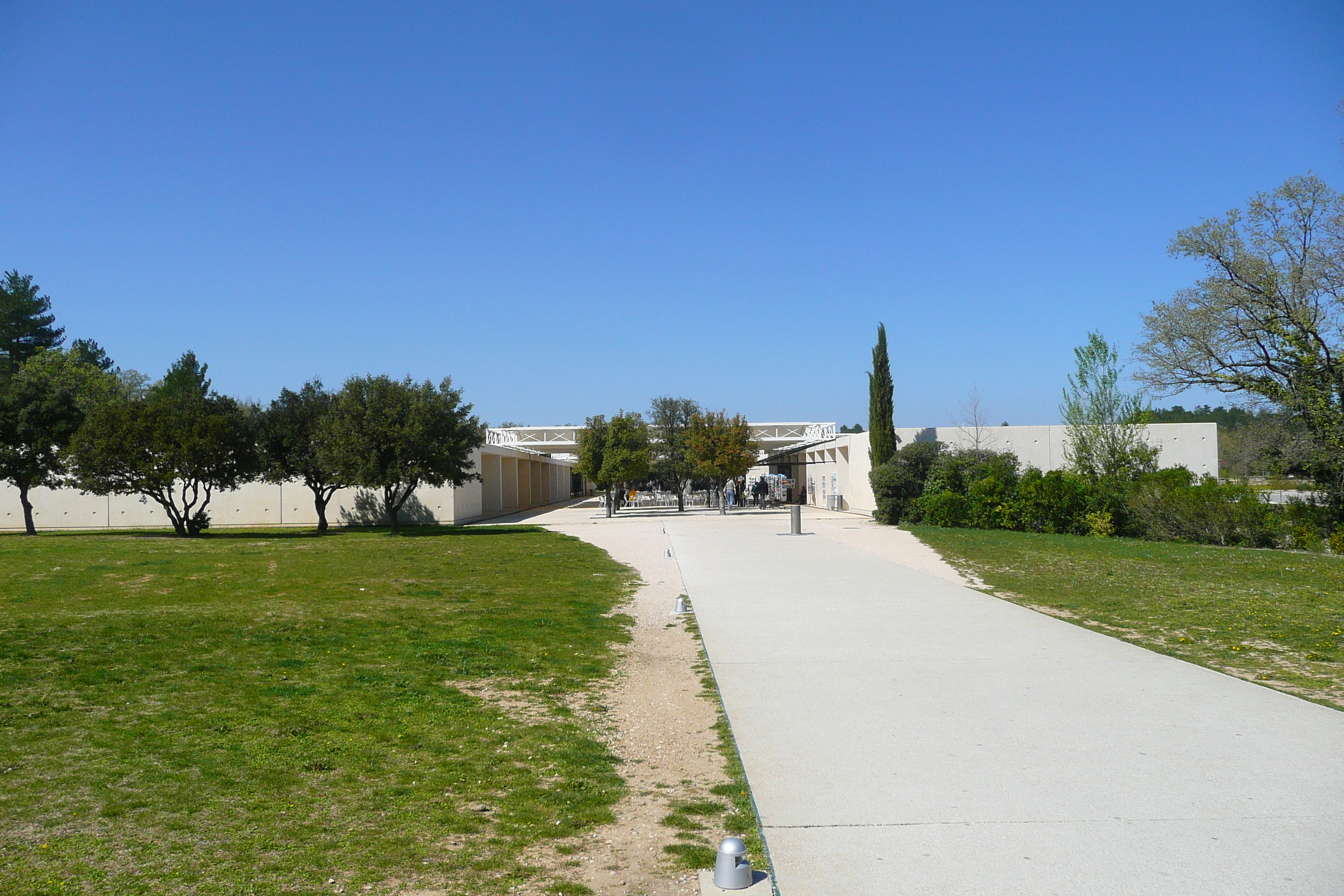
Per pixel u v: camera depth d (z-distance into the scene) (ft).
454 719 22.21
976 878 12.27
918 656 27.45
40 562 57.11
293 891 12.92
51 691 24.48
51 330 188.03
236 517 113.09
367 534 92.53
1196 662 26.63
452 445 89.30
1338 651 28.07
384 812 16.14
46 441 92.22
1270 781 15.90
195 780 17.70
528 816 15.88
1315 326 65.21
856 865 12.80
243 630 33.50
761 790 15.99
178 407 87.76
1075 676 24.50
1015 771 16.72
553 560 60.59
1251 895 11.64
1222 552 58.18
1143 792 15.48
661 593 44.34
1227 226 69.00
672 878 13.23
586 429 127.13
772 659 27.30
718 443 137.39
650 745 20.11
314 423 96.68
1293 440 64.95
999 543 65.31
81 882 13.16
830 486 146.82
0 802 16.43
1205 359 71.20
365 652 30.19
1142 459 88.33
